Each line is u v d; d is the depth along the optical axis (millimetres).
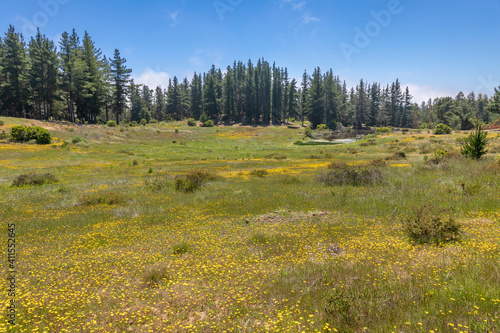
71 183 20469
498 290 3910
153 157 43906
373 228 7930
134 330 3748
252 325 3615
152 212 11547
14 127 43375
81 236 8492
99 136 55906
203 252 6684
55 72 60406
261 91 108625
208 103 109375
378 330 3311
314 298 4250
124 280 5363
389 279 4625
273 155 44125
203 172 20312
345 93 130375
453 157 21016
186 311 4141
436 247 6105
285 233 7871
